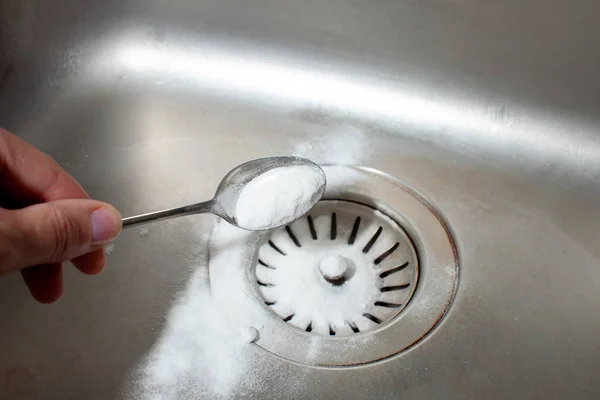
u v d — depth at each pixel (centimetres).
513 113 46
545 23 43
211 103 48
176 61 49
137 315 40
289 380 38
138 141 47
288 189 40
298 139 47
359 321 41
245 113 48
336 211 45
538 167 45
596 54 43
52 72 49
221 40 49
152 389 38
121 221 36
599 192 44
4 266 34
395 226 44
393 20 45
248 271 42
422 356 39
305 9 47
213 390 38
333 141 47
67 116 48
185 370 39
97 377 39
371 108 48
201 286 41
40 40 48
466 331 40
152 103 49
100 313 40
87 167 46
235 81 49
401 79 47
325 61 48
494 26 44
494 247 43
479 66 45
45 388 38
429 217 44
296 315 41
